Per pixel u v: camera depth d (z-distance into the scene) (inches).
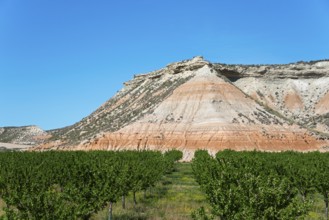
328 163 1466.5
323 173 1238.3
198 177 1733.5
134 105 6402.6
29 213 705.6
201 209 721.6
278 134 4815.5
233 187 723.4
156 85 6811.0
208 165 1417.3
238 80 7342.5
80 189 998.4
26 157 2250.2
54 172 1507.1
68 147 5565.9
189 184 2203.5
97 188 1041.5
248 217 660.7
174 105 5383.9
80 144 5359.3
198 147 4564.5
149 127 5078.7
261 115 5196.9
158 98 5974.4
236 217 677.3
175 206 1435.8
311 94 7194.9
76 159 1740.9
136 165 1572.3
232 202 703.1
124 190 1267.2
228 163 1238.3
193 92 5452.8
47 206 708.7
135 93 7135.8
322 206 1448.1
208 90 5428.2
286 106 6904.5
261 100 6914.4
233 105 5260.8
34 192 804.6
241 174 852.6
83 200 920.3
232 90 5546.3
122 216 1240.2
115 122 5920.3
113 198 1074.1
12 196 847.7
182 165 3789.4
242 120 4945.9
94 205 946.1
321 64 7706.7
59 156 2220.7
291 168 1393.9
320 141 4906.5
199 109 5162.4
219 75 5949.8
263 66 7598.4
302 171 1321.4
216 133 4655.5
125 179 1258.6
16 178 1304.1
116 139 5073.8
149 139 4862.2
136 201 1577.3
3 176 1322.6
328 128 6033.5
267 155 2319.1
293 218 655.8
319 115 6589.6
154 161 2032.5
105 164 1322.6
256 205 671.8
